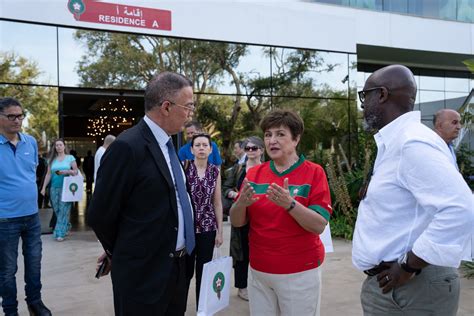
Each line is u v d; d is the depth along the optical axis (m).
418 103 16.97
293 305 2.34
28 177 3.63
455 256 1.52
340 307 4.01
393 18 13.72
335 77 11.27
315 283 2.38
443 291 1.70
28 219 3.62
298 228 2.32
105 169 2.07
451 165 1.60
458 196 1.52
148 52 9.20
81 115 15.44
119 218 2.16
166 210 2.15
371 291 1.85
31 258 3.67
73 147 18.08
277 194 2.16
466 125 7.44
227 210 4.15
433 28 14.38
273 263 2.34
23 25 8.10
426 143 1.62
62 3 8.30
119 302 2.13
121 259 2.12
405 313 1.74
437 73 17.25
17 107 3.48
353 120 11.42
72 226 8.93
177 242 2.31
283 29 10.59
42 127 8.40
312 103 11.02
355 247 1.90
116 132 18.09
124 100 13.09
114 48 8.89
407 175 1.65
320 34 11.04
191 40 9.60
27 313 3.90
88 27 8.54
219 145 10.05
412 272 1.64
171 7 9.31
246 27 10.14
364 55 14.93
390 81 1.81
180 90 2.20
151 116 2.24
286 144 2.43
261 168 2.61
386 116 1.83
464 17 14.93
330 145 11.15
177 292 2.38
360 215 1.91
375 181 1.80
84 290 4.60
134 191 2.10
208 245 3.59
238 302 4.13
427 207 1.58
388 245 1.73
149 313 2.11
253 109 10.38
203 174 3.68
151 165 2.13
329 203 2.39
